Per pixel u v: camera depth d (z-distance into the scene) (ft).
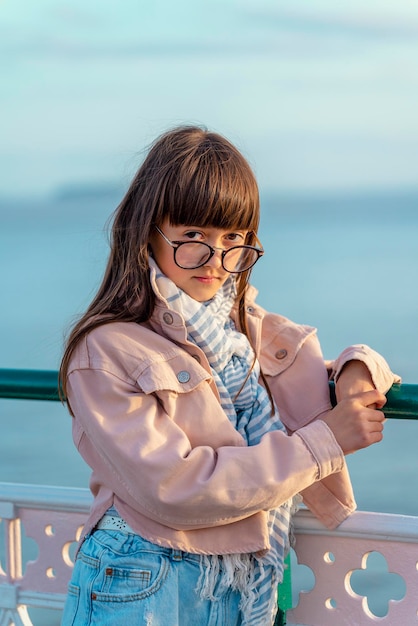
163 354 6.33
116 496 6.34
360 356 6.59
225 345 6.55
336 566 7.06
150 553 6.10
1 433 26.37
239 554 6.30
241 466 6.01
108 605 6.05
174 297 6.39
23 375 7.74
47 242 99.96
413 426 26.45
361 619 7.00
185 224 6.35
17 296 58.70
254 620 6.33
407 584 6.82
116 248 6.71
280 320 7.23
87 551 6.30
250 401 6.66
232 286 6.89
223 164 6.43
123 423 6.13
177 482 5.96
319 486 6.91
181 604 6.13
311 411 6.92
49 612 13.93
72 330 6.57
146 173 6.64
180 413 6.30
